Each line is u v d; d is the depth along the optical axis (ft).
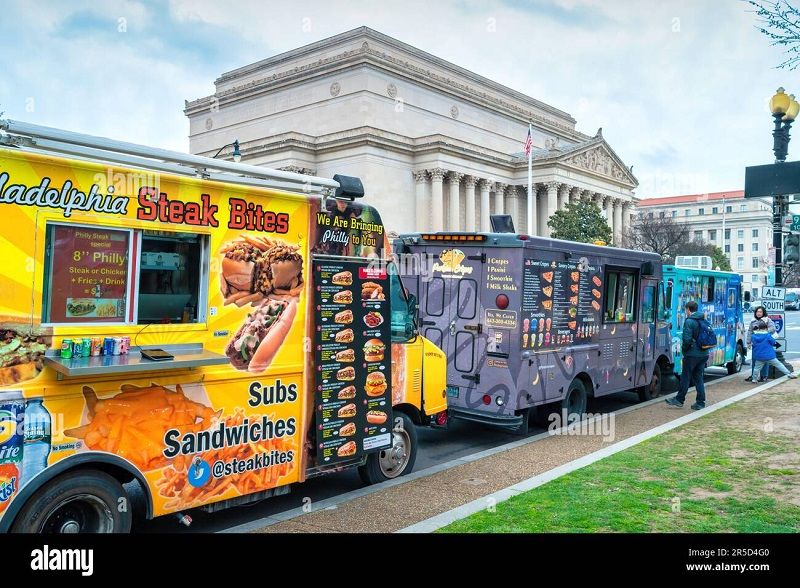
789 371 50.98
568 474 23.50
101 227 15.30
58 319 14.61
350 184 21.31
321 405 20.49
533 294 30.22
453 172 213.05
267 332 18.95
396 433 24.29
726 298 54.44
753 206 362.53
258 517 20.44
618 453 26.61
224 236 17.79
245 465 18.45
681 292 46.24
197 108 259.60
